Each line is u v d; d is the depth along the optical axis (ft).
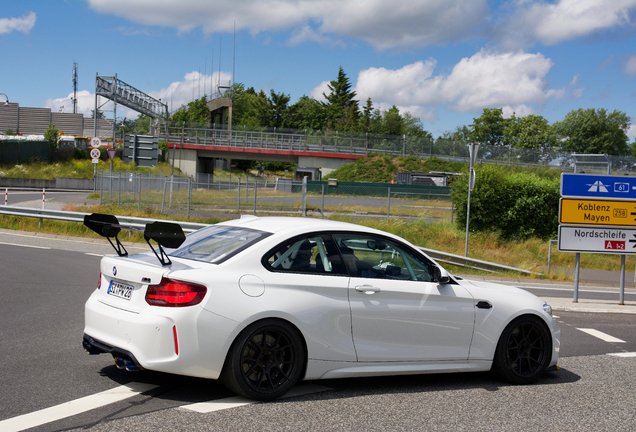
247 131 212.43
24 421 12.40
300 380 16.79
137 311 14.02
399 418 13.80
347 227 16.53
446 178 162.91
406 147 193.98
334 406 14.44
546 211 69.77
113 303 14.74
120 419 12.74
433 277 17.16
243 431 12.33
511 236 69.97
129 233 58.29
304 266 15.34
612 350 23.43
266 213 83.20
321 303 15.01
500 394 16.47
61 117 270.46
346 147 198.29
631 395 16.98
